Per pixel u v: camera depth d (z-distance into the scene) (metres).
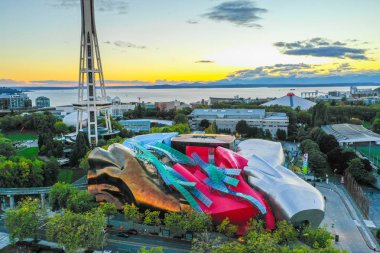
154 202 125.19
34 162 177.00
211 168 131.50
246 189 122.50
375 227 134.88
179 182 125.88
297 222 111.75
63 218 105.62
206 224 113.81
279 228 105.88
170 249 112.31
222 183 126.44
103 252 108.56
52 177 177.75
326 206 155.50
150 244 115.81
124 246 114.31
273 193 118.56
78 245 100.69
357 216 145.25
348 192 176.88
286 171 137.50
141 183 128.38
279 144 175.25
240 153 164.00
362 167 192.50
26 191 152.38
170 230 123.94
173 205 122.75
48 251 111.62
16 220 111.44
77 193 137.62
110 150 143.12
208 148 170.50
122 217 136.88
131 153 139.12
